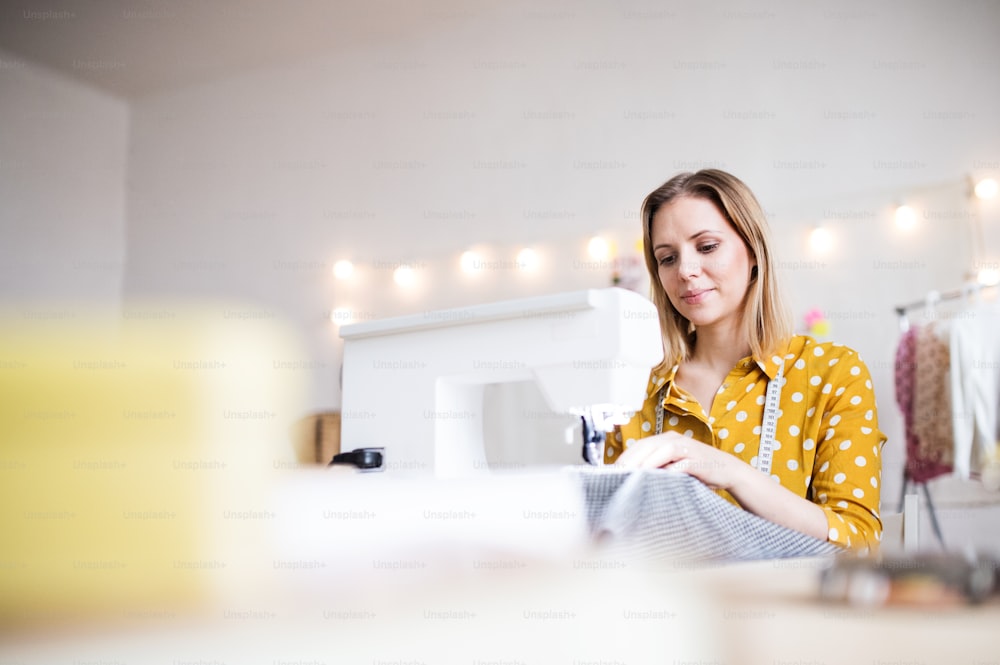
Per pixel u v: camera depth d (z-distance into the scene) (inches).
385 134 183.6
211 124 201.8
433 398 48.3
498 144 171.5
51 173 194.4
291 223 190.2
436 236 174.9
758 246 65.1
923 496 120.8
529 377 46.7
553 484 20.7
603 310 42.8
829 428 59.8
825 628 9.7
